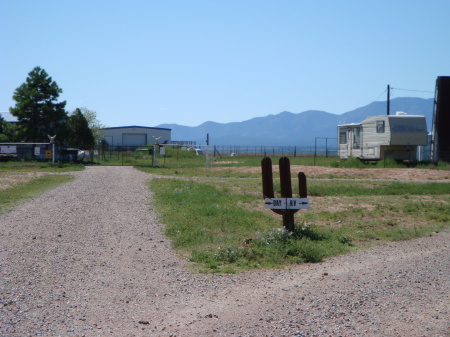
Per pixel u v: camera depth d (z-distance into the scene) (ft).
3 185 78.33
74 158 160.86
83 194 66.44
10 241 35.01
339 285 25.13
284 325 19.01
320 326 18.93
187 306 21.66
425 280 26.09
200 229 40.37
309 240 36.24
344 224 46.29
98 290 23.91
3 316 19.47
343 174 104.63
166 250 33.60
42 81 178.50
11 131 188.03
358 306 21.52
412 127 126.31
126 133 285.84
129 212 50.44
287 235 35.50
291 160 183.62
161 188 74.69
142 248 34.09
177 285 25.13
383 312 20.71
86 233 39.01
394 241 38.63
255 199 63.16
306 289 24.39
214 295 23.38
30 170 121.90
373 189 74.84
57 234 38.19
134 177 100.32
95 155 197.16
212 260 30.58
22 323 18.80
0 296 22.07
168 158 197.16
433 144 133.08
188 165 147.23
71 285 24.56
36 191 70.13
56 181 88.28
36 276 25.90
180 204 56.13
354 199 65.10
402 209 55.52
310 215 51.13
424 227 44.96
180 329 18.65
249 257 31.30
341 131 146.41
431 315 20.38
